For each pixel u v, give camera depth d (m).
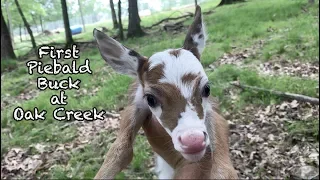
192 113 0.26
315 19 1.28
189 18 2.21
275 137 0.59
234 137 0.61
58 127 0.76
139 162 0.56
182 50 0.29
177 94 0.26
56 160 0.63
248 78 0.79
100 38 0.29
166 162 0.34
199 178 0.30
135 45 1.66
